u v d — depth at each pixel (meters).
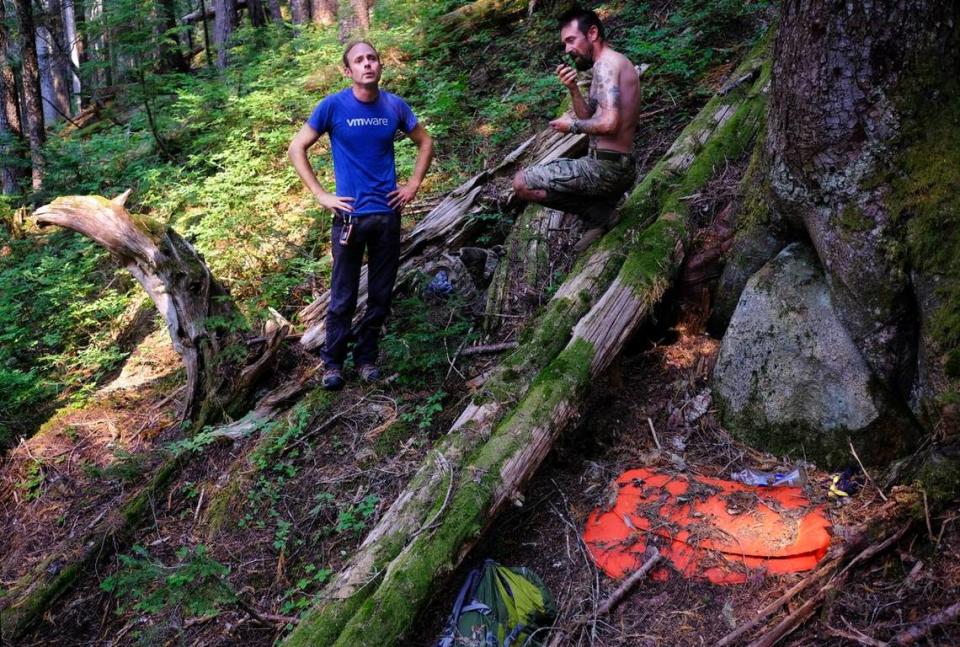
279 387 4.90
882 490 3.14
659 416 3.91
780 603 2.82
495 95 7.44
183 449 4.52
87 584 4.12
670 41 6.73
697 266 4.29
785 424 3.55
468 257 5.25
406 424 4.27
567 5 7.88
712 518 3.26
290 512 4.00
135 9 8.55
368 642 2.84
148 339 6.19
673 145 5.21
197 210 7.34
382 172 4.33
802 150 3.47
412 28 9.03
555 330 4.07
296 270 5.93
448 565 3.09
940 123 3.19
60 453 5.15
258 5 12.70
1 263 8.73
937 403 3.13
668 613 2.96
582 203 4.52
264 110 7.80
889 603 2.72
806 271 3.64
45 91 18.56
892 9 3.09
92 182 9.22
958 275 3.09
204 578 3.35
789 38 3.40
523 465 3.43
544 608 3.04
